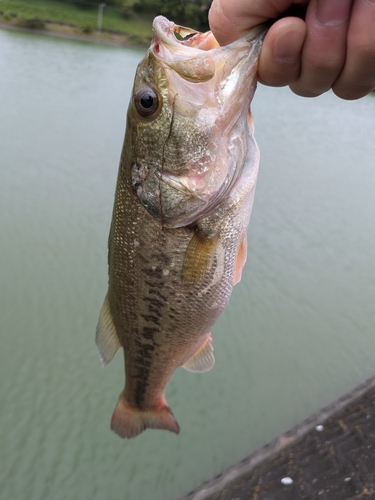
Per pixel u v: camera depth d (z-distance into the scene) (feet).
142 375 1.13
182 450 2.39
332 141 7.30
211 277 0.90
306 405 2.64
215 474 2.24
